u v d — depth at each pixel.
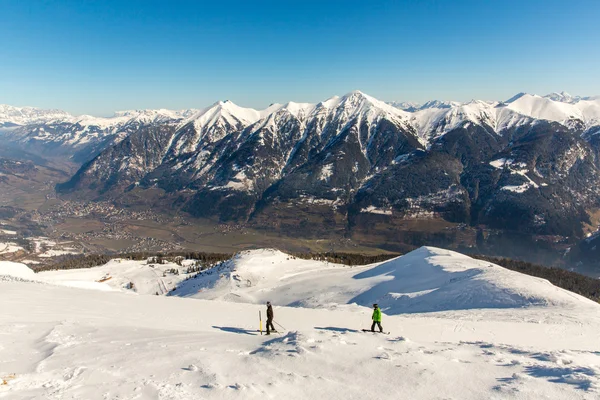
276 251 142.75
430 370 14.89
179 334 22.83
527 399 11.98
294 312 35.84
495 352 18.00
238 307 37.59
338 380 14.11
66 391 12.48
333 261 150.12
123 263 164.12
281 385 13.48
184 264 163.88
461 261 84.94
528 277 57.66
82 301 35.69
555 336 28.58
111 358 16.42
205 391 12.71
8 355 16.88
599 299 94.12
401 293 67.00
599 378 13.09
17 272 90.50
